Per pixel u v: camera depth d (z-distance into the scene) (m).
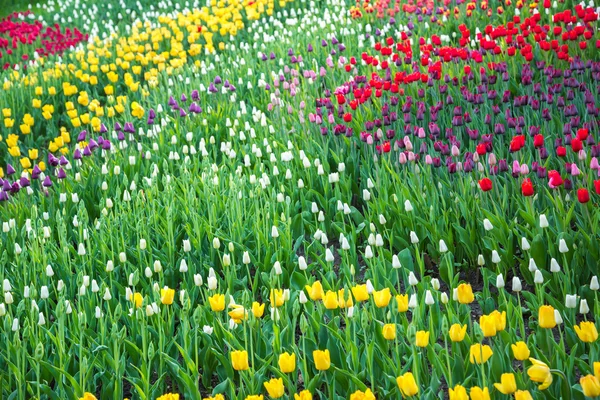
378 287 4.79
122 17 16.34
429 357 3.87
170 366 4.28
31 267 5.53
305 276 5.05
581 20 9.48
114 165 7.36
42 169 7.43
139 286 5.46
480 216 5.38
